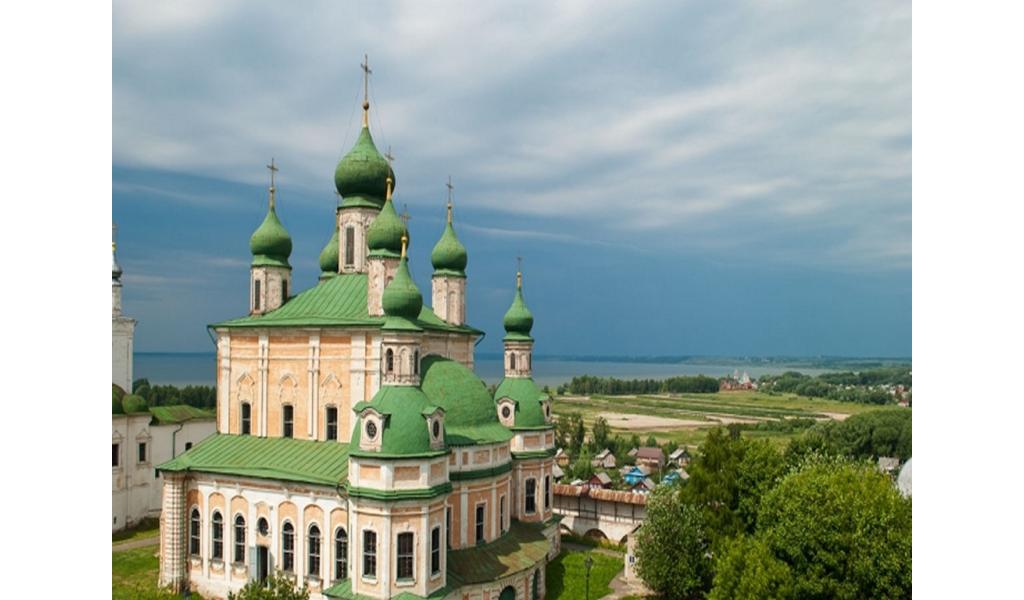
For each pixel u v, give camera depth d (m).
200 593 59.41
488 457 58.16
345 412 58.44
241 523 58.34
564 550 79.88
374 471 48.00
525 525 66.56
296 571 54.81
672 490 68.12
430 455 48.38
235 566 58.06
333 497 53.38
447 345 66.62
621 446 174.88
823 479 51.28
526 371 76.38
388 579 47.03
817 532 47.84
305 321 60.59
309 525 54.56
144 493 84.00
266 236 67.62
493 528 58.66
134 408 83.12
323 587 53.34
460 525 55.59
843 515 47.66
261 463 58.12
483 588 53.47
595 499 85.75
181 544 59.97
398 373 50.53
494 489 58.81
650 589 65.38
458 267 74.75
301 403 60.59
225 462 59.69
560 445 179.88
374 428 48.72
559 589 65.94
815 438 83.56
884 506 47.91
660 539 62.16
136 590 51.00
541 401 75.12
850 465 61.62
